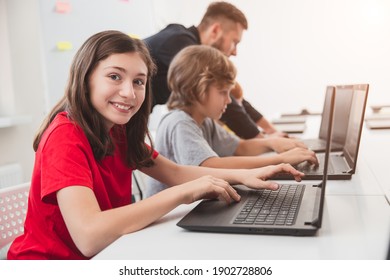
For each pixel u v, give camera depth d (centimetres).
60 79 244
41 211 90
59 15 243
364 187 103
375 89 339
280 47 356
